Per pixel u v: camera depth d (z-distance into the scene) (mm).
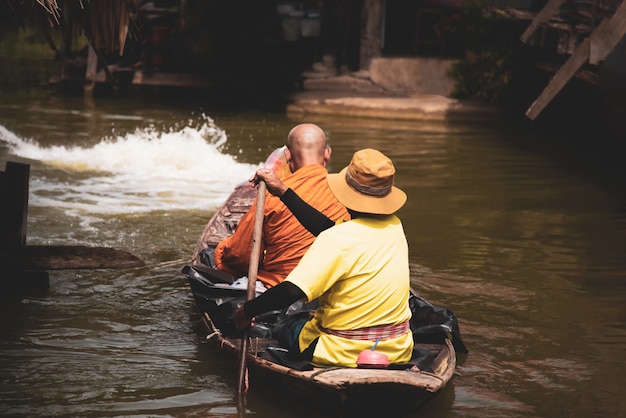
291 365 6637
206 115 22281
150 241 11164
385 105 22625
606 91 19406
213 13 26250
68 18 9453
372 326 6492
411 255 10930
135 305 9047
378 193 6406
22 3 9023
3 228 9133
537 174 16062
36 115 21172
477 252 11109
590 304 9328
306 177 7926
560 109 22922
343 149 17969
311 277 6246
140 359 7684
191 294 9422
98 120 20781
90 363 7562
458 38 24703
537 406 6938
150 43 26031
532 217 12906
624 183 15461
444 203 13664
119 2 9500
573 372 7609
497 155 17828
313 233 7012
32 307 8852
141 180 14703
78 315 8695
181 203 13180
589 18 17469
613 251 11258
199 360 7703
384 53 26344
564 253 11141
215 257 8438
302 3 30438
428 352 6895
